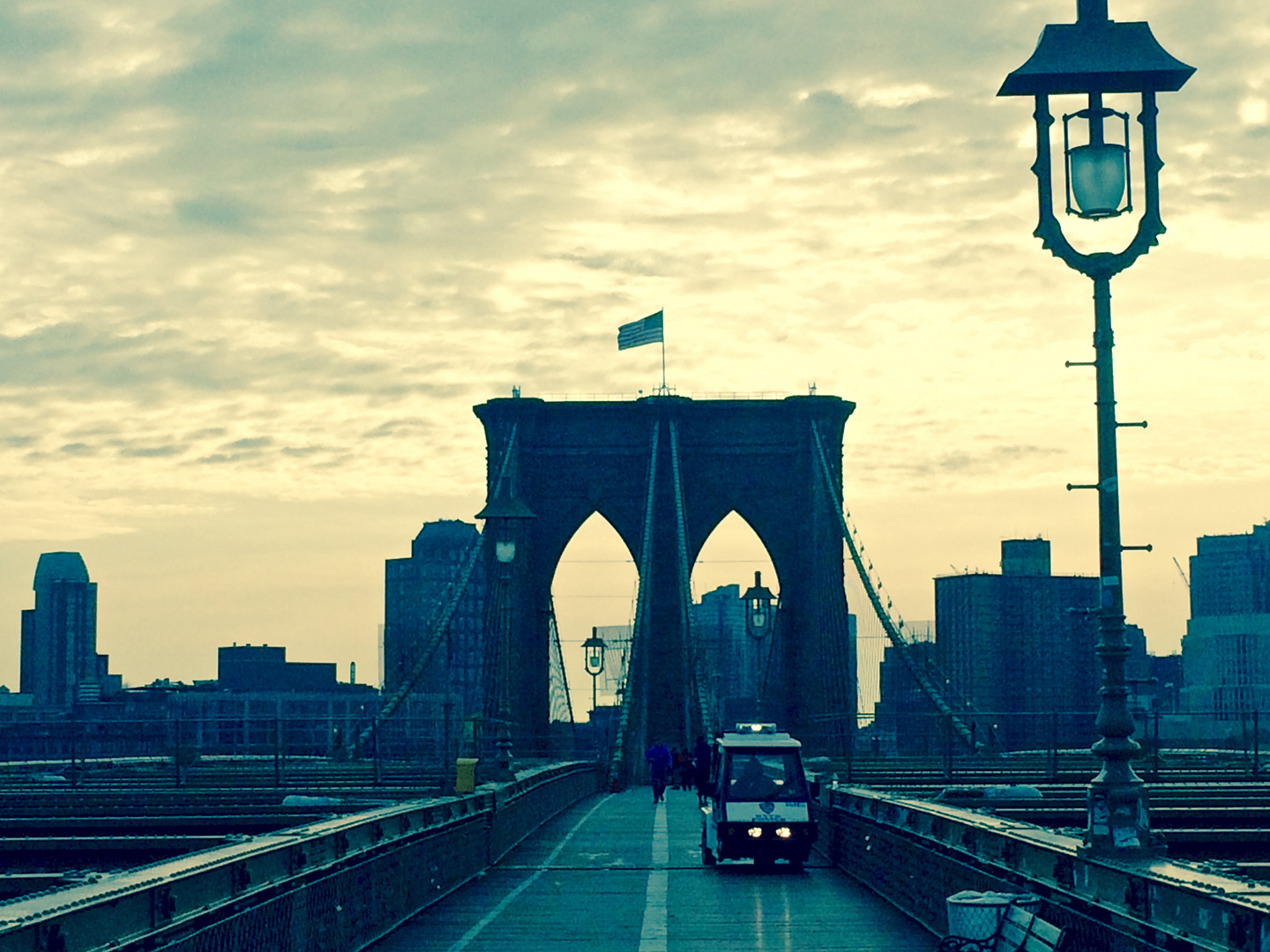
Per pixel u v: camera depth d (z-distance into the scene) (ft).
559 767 196.03
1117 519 57.36
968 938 56.49
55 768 216.74
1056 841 58.70
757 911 87.20
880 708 307.99
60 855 114.42
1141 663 346.95
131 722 206.90
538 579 440.45
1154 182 58.44
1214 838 103.81
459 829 101.14
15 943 34.30
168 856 114.73
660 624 438.81
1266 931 36.27
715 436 448.65
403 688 301.63
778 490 447.01
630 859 124.57
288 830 64.49
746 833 111.34
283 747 215.10
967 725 220.84
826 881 105.09
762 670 451.53
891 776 190.39
